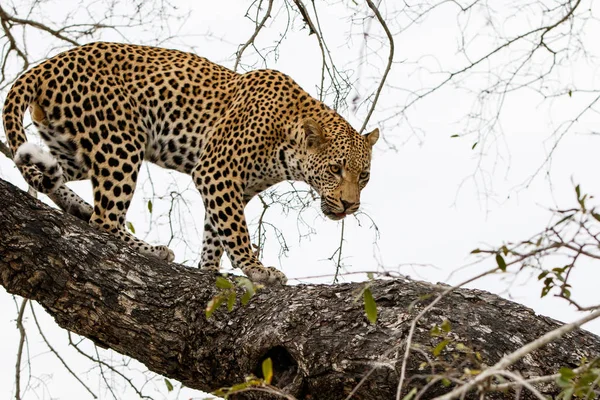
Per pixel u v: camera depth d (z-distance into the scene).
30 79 12.57
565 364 8.90
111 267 10.03
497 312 9.30
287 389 9.04
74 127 12.70
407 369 8.70
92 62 12.93
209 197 12.96
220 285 7.94
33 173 11.16
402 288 9.44
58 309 10.00
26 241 9.78
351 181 13.27
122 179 12.76
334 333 9.13
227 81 13.77
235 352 9.52
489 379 6.26
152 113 13.27
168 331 9.82
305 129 13.28
